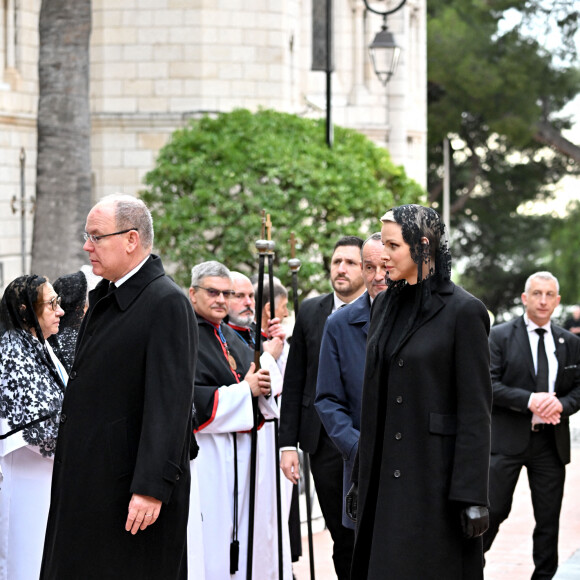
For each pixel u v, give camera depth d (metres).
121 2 22.69
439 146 53.09
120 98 22.81
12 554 7.42
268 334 10.01
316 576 10.52
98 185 22.89
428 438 6.22
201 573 7.31
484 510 6.15
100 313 6.36
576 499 14.73
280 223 18.28
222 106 22.70
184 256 18.59
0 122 21.80
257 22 22.84
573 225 51.03
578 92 49.88
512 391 10.08
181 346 6.21
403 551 6.16
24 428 7.25
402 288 6.41
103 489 6.18
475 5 48.62
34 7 22.83
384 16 20.06
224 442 8.24
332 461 8.36
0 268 21.69
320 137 19.91
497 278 53.81
